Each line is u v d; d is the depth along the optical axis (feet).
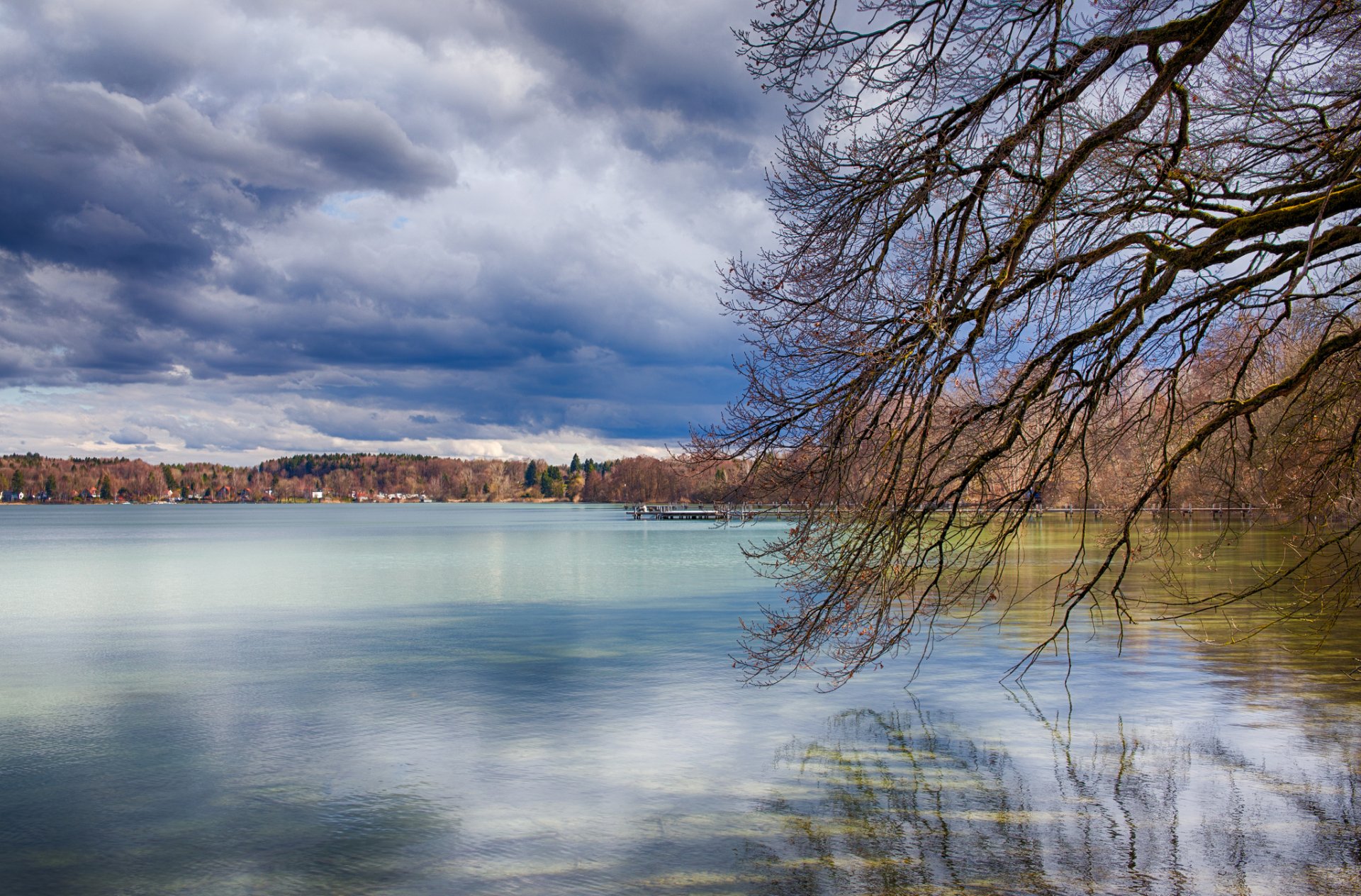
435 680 64.80
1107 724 48.39
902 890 30.14
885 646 31.01
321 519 539.70
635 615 98.48
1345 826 33.88
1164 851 32.22
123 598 121.60
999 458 28.55
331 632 88.63
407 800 39.86
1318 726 46.88
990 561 29.07
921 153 25.12
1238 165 30.01
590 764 44.34
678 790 40.42
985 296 25.70
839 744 46.60
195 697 60.34
